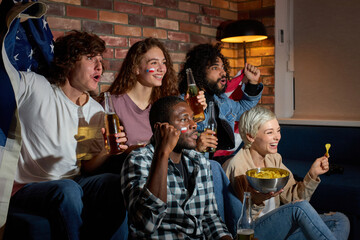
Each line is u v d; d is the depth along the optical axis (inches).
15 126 61.7
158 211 48.9
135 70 88.9
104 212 64.1
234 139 107.4
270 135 75.2
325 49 137.2
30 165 70.1
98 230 63.9
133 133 86.3
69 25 98.9
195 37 130.5
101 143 78.3
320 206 97.7
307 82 141.5
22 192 64.4
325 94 138.1
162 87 95.4
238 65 143.4
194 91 89.4
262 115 74.9
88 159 76.3
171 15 122.8
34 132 69.4
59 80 72.6
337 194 94.6
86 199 65.9
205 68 108.3
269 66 138.3
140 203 49.0
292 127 125.8
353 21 131.3
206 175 62.3
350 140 115.7
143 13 115.3
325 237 64.4
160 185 49.1
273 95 138.3
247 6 141.3
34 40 72.7
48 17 95.0
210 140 80.4
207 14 134.1
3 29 64.2
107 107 74.1
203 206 60.6
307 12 139.9
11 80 61.7
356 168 110.7
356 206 92.1
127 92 89.4
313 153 121.2
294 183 80.2
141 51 88.9
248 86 117.1
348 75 133.3
